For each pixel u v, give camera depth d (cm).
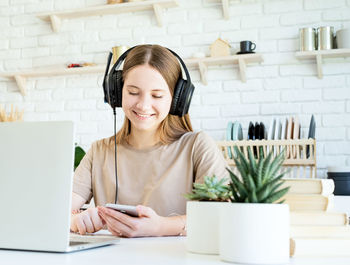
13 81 360
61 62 351
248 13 313
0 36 365
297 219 77
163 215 147
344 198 244
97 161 162
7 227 79
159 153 154
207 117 313
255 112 305
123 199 152
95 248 87
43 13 343
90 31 346
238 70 312
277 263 68
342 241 75
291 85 301
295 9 305
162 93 138
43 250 78
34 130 78
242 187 71
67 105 347
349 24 297
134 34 335
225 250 71
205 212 80
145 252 81
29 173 79
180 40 324
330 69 296
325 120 294
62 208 77
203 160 148
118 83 144
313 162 268
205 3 322
